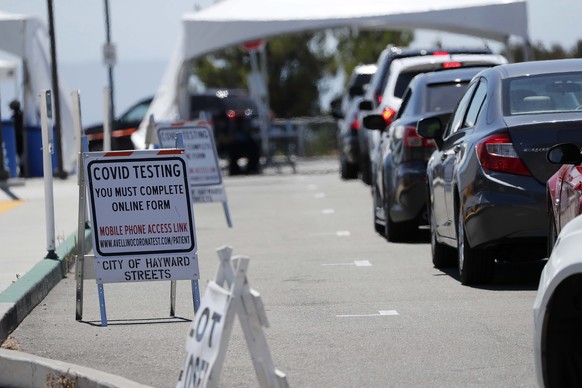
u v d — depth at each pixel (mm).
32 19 75750
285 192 60250
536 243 25438
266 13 66812
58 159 71375
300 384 18203
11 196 56062
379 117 39406
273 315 24250
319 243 37000
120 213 23656
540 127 25172
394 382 18062
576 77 26703
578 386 14273
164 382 18688
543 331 14203
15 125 77938
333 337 21703
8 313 23312
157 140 44875
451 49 49062
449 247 30000
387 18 65062
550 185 21969
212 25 66812
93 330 23422
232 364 19641
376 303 25234
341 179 69562
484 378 18062
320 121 99500
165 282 29812
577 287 14055
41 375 19281
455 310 23922
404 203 35062
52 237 31609
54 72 72375
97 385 17953
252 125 81625
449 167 28031
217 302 14648
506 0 64375
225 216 47438
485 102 26875
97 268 23625
